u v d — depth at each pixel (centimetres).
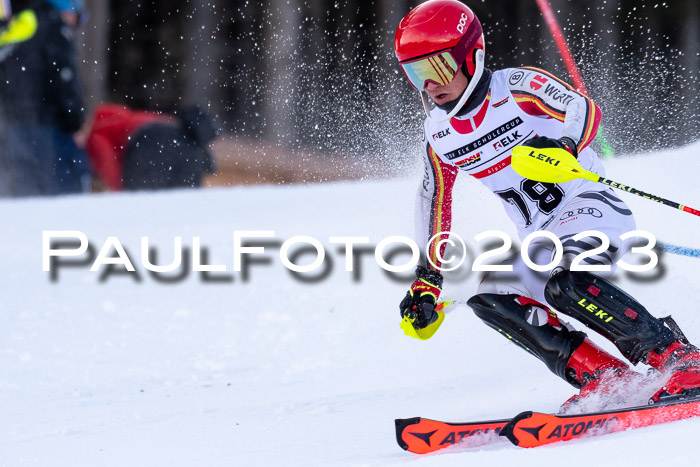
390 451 856
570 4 6488
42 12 3350
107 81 6291
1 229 2822
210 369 1405
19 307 1889
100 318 1781
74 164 3562
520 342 983
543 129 1027
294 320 1708
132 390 1291
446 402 1086
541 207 1043
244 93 6341
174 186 4088
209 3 6394
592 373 936
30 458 958
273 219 2814
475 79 988
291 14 6350
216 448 945
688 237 1600
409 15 986
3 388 1320
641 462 672
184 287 2044
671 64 6322
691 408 839
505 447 803
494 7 6444
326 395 1198
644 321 922
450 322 1612
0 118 3572
